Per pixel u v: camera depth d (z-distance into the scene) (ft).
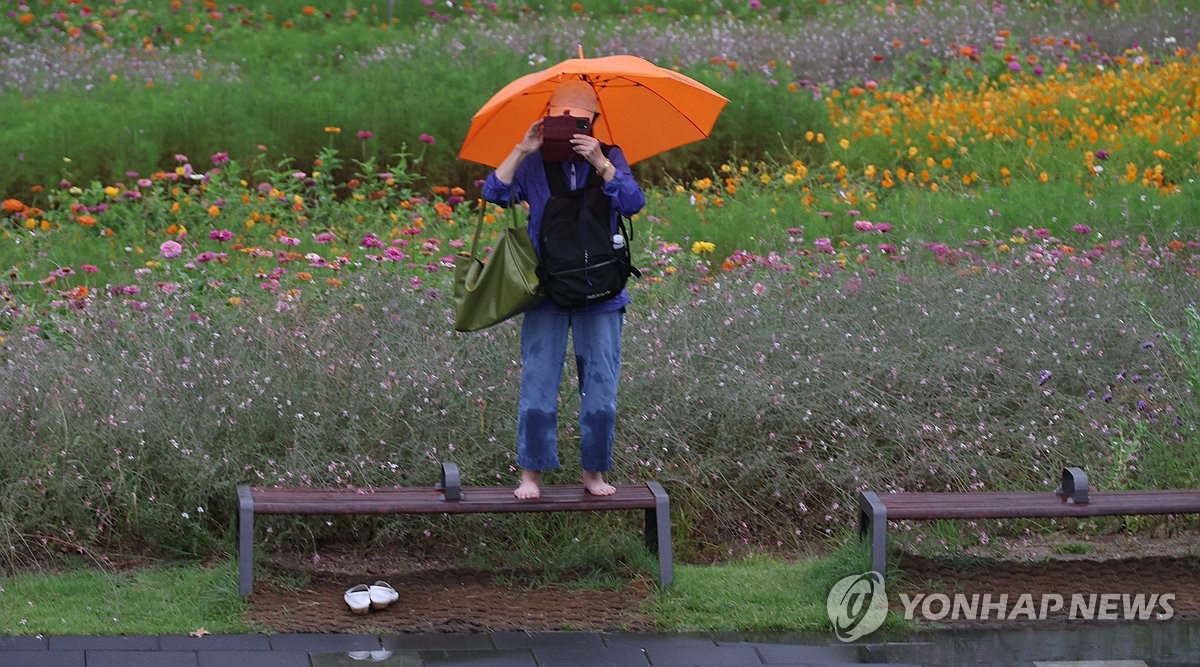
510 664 53.47
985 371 79.97
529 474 61.11
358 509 59.00
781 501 72.95
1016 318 84.64
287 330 75.97
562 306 58.39
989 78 171.63
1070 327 84.07
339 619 57.52
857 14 206.49
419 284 85.10
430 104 138.82
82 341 75.92
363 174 133.90
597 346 60.08
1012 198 122.42
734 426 73.67
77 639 54.75
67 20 192.44
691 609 59.57
